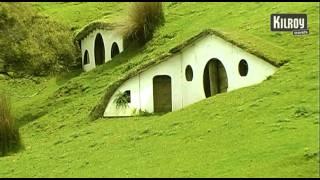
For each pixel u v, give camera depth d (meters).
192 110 44.16
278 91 41.69
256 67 47.34
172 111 50.56
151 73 53.69
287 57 47.25
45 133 53.38
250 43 48.97
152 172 31.66
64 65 79.81
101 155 38.66
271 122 36.09
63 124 54.28
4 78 75.88
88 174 33.91
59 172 36.03
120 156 37.22
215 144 34.97
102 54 76.38
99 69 67.12
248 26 58.44
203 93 51.81
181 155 34.28
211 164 31.05
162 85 53.72
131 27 67.94
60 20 86.44
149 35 68.12
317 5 57.97
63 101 62.91
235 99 43.19
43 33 80.88
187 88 53.66
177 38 65.69
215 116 40.97
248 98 42.38
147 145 38.69
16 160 42.03
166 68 53.72
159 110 53.34
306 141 31.05
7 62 77.00
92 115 53.38
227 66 49.66
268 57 46.56
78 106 58.44
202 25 66.62
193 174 29.95
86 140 44.81
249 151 31.66
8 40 77.75
